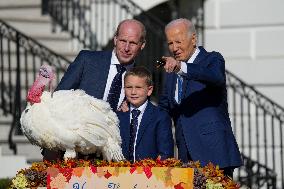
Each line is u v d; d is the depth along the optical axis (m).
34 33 32.06
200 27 31.11
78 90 15.45
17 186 14.63
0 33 27.34
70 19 33.47
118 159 15.30
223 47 30.83
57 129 14.63
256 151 29.94
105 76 17.56
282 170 27.78
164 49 30.53
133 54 17.41
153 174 14.08
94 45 32.38
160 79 30.23
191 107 17.50
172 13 32.31
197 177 14.24
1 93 27.78
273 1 30.41
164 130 16.73
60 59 30.89
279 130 29.70
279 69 30.23
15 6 32.94
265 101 30.09
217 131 17.28
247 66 30.48
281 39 30.33
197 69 16.41
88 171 14.25
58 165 14.47
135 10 31.11
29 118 14.80
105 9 32.88
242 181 27.61
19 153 26.61
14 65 30.44
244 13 30.61
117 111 16.94
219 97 17.58
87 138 14.79
